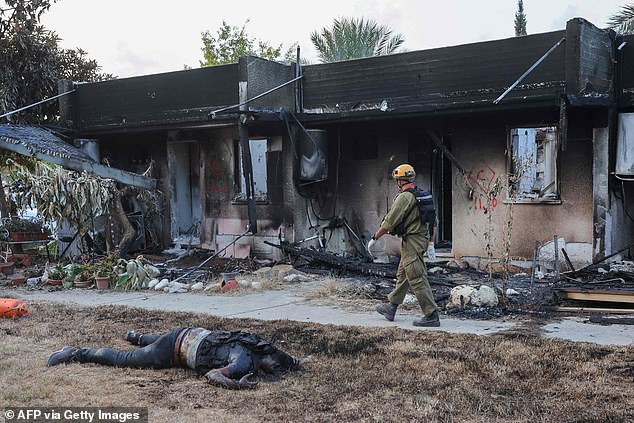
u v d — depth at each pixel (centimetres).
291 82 1259
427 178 1289
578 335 705
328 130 1352
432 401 509
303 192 1339
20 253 1455
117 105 1493
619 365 585
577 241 1103
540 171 1275
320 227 1370
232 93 1315
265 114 1227
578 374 565
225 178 1434
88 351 627
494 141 1176
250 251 1391
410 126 1266
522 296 922
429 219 771
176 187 1534
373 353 648
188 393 534
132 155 1594
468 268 1205
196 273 1212
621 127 1072
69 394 532
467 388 540
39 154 1266
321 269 1228
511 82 1073
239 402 512
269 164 1357
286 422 471
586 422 462
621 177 1079
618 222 1120
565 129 962
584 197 1095
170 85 1407
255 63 1233
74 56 1784
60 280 1151
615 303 863
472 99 1111
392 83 1198
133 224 1509
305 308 898
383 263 1232
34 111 1684
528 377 565
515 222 1154
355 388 544
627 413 476
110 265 1144
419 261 767
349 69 1246
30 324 802
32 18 1642
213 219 1455
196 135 1476
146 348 611
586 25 1000
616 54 1078
